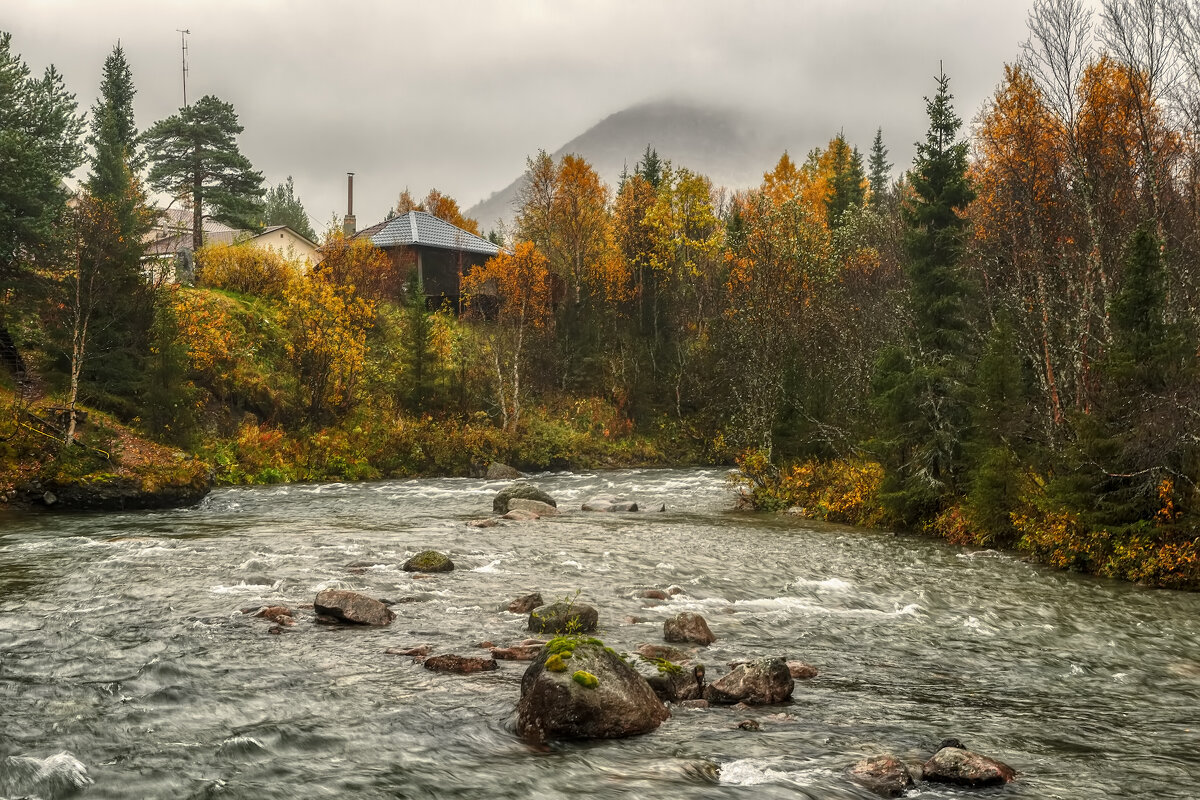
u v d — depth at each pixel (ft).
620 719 26.25
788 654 37.45
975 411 79.05
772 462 109.81
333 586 48.96
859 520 90.12
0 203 111.14
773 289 137.80
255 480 129.29
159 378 119.65
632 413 192.13
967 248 105.19
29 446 90.43
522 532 75.72
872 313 139.64
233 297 168.55
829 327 135.74
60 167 129.08
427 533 73.46
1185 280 80.43
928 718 28.91
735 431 143.74
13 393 104.88
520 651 34.99
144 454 101.96
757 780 22.65
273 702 28.81
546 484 139.54
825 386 113.29
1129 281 64.49
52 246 114.62
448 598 46.68
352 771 23.08
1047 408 80.84
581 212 223.51
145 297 122.62
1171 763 24.88
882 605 49.24
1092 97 89.35
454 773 23.04
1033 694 32.55
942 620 45.75
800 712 29.19
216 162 206.18
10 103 124.16
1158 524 58.49
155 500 94.53
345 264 188.24
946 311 107.86
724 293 193.88
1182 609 49.65
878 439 87.40
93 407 114.21
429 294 221.25
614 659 28.04
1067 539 62.69
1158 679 35.12
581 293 214.48
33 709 27.68
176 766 23.27
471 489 124.77
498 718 27.55
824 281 144.46
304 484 129.70
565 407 189.67
